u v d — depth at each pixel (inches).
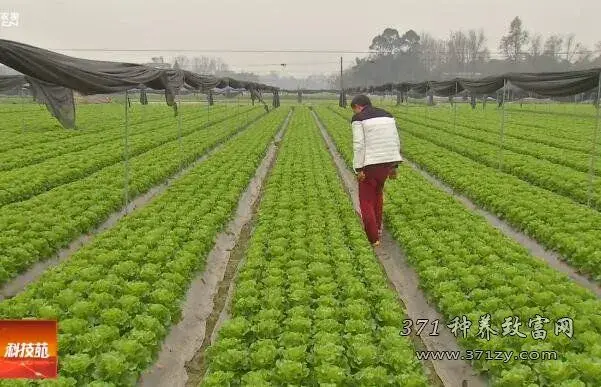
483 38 5994.1
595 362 234.8
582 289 327.3
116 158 831.1
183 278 352.8
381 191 473.1
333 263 381.7
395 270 428.1
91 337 261.3
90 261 376.2
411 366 243.9
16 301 308.3
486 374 261.4
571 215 482.0
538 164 762.2
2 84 1141.7
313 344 268.1
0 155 831.1
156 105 2738.7
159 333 284.8
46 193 573.0
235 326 277.3
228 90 2610.7
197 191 603.8
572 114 2156.7
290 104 3654.0
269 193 602.9
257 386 223.1
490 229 452.1
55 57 429.7
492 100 3720.5
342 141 1115.9
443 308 319.6
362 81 6309.1
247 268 369.1
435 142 1133.1
